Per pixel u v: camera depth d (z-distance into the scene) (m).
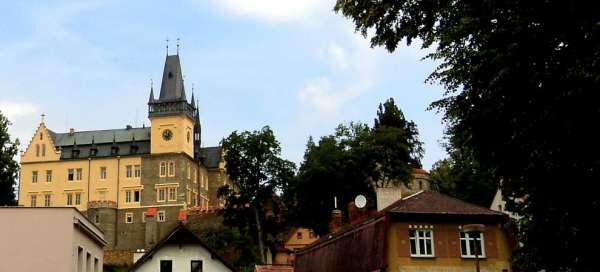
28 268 36.44
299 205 95.12
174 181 130.88
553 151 21.03
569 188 21.52
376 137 97.50
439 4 24.05
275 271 58.22
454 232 38.47
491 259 38.19
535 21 20.70
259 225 97.81
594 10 19.09
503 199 25.47
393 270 36.84
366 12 24.67
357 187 92.12
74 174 135.38
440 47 24.31
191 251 54.38
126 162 133.88
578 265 22.72
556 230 23.00
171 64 139.12
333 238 46.19
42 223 37.09
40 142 137.88
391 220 37.84
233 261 97.19
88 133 141.38
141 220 129.62
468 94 23.77
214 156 148.38
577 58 19.53
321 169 91.19
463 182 77.19
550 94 20.53
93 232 42.03
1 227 36.81
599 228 21.45
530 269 24.70
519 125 21.72
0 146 77.38
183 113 133.88
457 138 25.02
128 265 104.44
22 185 135.88
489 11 22.03
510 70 20.94
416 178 110.25
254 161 100.19
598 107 19.12
